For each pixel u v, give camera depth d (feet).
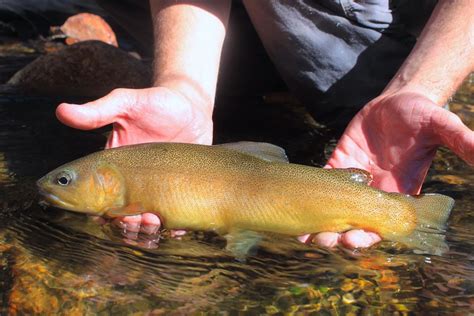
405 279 1.85
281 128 3.06
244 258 1.93
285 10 2.70
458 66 2.28
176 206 1.99
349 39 2.75
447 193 2.39
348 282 1.84
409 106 2.06
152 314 1.70
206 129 2.32
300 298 1.78
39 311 1.71
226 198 1.98
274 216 1.96
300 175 1.97
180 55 2.44
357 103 2.85
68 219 2.10
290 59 2.81
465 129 1.94
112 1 3.31
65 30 4.39
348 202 1.94
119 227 2.07
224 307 1.74
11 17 4.52
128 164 2.03
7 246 1.96
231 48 3.25
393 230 1.96
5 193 2.26
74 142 2.75
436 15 2.38
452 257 1.95
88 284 1.80
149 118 2.20
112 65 3.47
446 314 1.72
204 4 2.54
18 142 2.72
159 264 1.90
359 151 2.21
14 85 3.44
